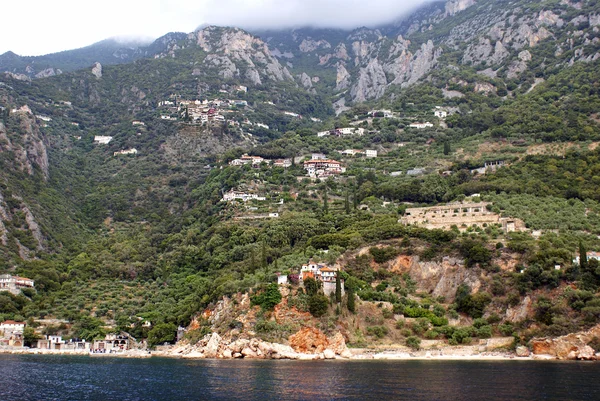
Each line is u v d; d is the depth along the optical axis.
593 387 160.25
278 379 176.75
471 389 159.12
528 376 176.12
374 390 160.00
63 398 157.62
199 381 176.75
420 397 151.75
